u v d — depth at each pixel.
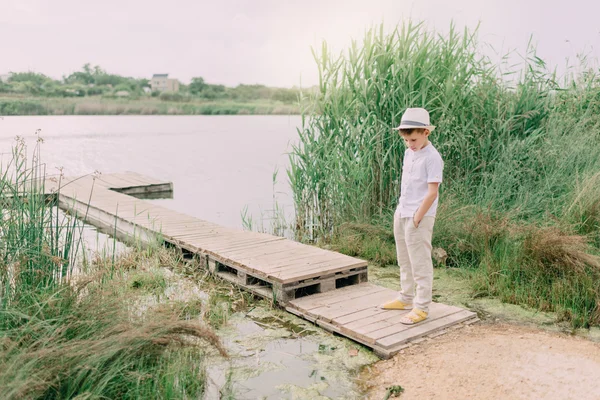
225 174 13.98
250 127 35.88
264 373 3.41
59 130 27.16
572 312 4.30
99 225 8.34
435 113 6.88
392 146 6.72
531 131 7.38
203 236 6.46
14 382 2.42
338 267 4.94
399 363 3.53
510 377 3.23
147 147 20.45
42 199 4.28
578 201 5.75
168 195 11.09
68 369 2.75
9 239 3.88
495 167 6.76
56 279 3.97
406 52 6.85
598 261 4.64
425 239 3.92
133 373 2.89
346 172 7.11
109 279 4.49
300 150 7.45
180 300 4.57
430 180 3.72
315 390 3.18
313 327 4.21
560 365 3.39
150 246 6.38
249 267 4.96
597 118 7.46
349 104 7.13
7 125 28.53
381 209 6.89
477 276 5.20
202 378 3.25
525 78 7.45
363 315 4.23
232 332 4.11
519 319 4.31
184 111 76.62
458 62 7.01
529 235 5.24
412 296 4.30
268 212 9.19
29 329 2.93
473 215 6.05
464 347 3.71
